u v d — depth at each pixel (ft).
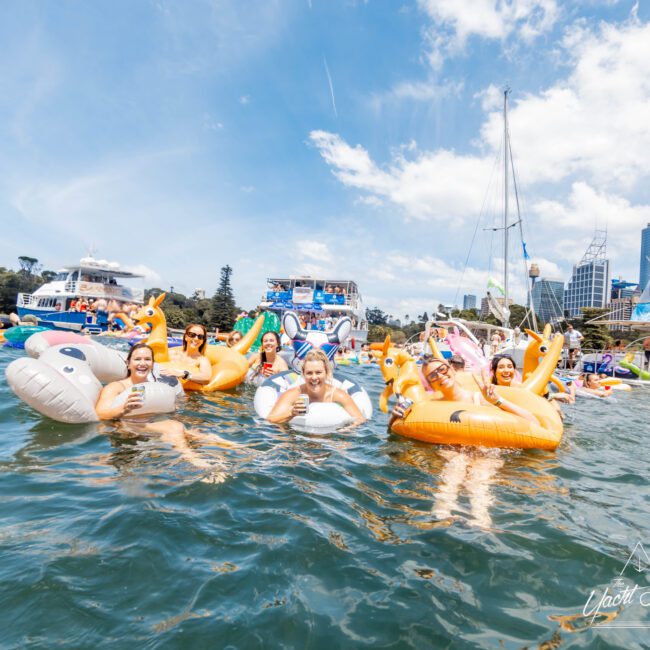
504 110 82.79
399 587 7.04
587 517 10.03
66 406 14.42
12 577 6.63
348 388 19.69
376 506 10.07
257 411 18.57
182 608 6.23
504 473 12.74
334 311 94.17
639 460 15.15
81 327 78.79
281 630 5.93
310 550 7.93
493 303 78.43
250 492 10.28
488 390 15.56
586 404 29.68
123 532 8.10
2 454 12.07
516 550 8.35
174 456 12.42
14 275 218.79
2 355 33.40
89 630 5.70
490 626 6.29
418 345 53.06
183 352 25.04
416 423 15.67
